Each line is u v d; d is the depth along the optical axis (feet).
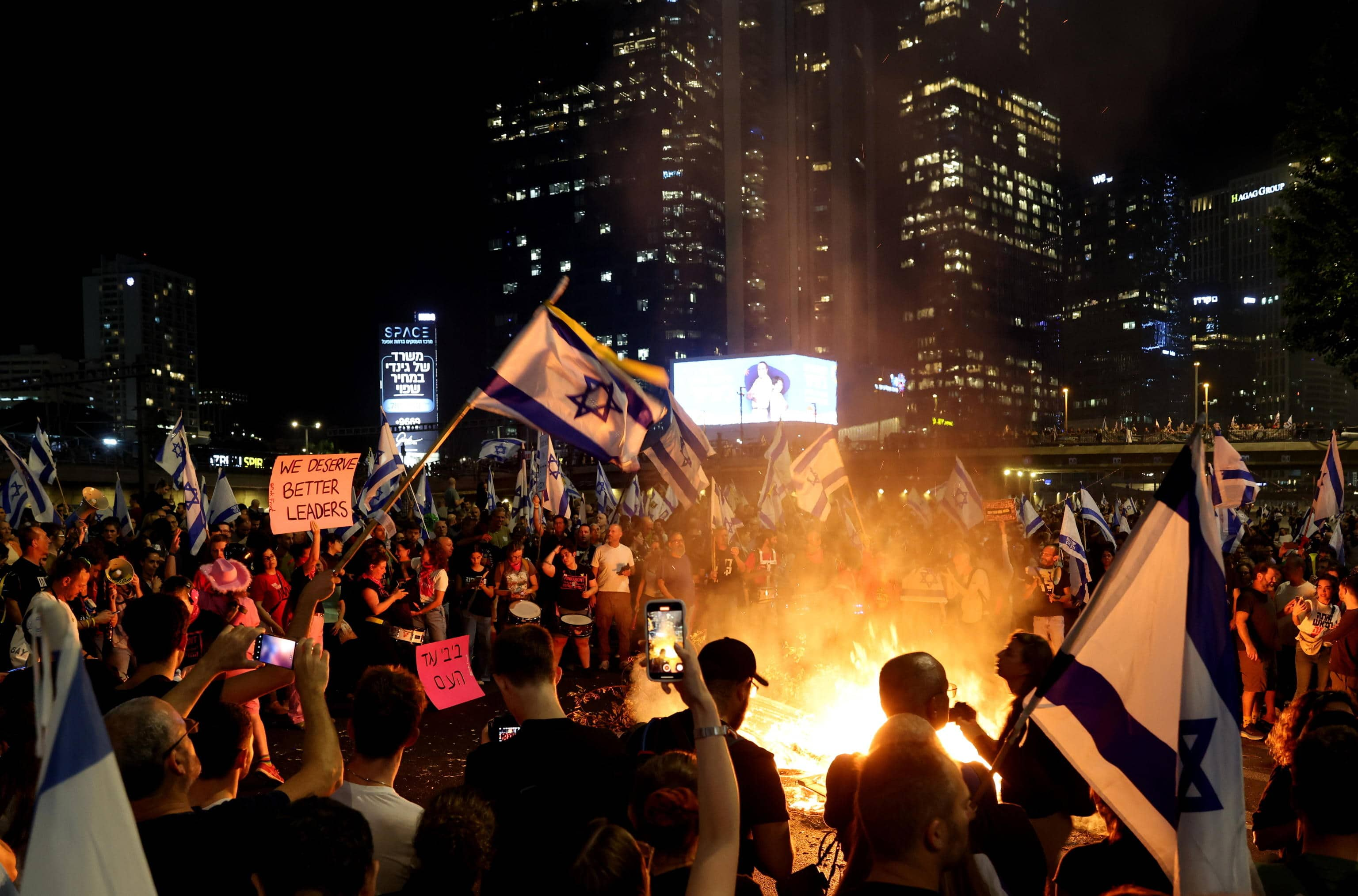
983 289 619.26
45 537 27.30
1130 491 278.05
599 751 11.14
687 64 463.01
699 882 7.64
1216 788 9.53
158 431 241.14
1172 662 10.03
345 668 17.21
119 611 30.25
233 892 8.61
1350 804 9.60
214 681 13.47
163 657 15.11
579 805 10.57
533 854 9.93
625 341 456.86
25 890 5.52
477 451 337.11
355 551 14.92
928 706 12.44
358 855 7.38
